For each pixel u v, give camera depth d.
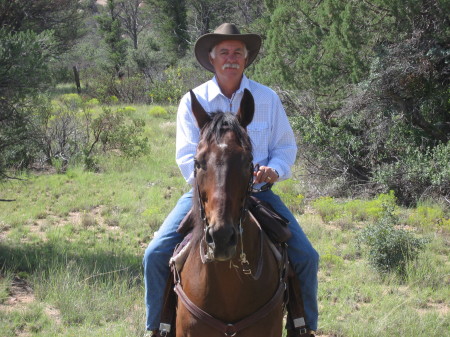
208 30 48.53
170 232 3.95
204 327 3.45
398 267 8.03
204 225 3.20
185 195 4.09
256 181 3.74
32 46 9.05
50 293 7.00
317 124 13.87
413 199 12.45
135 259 8.43
